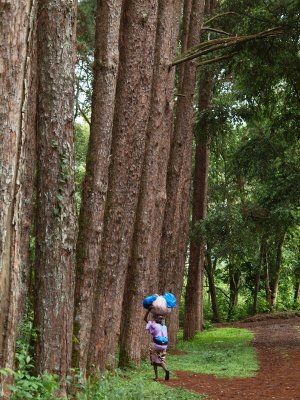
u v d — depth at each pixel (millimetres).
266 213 22938
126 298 13781
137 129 11750
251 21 17078
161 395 9531
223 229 23219
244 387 11406
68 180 7848
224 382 12102
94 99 10102
